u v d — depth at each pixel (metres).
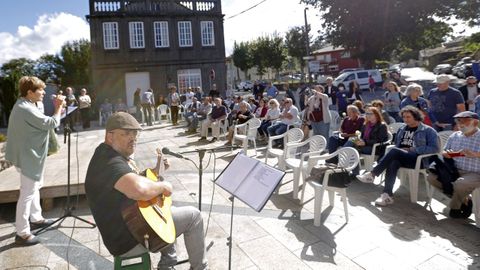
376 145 5.64
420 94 6.34
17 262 3.31
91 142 9.74
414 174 4.61
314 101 7.66
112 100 20.72
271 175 2.65
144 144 10.02
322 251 3.40
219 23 22.42
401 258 3.24
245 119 9.51
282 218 4.23
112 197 2.18
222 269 3.11
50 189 4.59
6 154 3.61
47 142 3.74
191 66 22.05
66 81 35.38
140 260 2.35
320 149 5.51
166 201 2.53
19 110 3.49
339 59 45.38
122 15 20.44
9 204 5.00
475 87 7.46
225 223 4.11
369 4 24.06
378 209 4.46
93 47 20.31
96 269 3.19
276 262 3.21
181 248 3.50
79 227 4.07
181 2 21.67
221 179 2.98
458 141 4.32
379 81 23.97
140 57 21.06
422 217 4.17
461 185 3.91
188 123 12.53
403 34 26.25
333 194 4.54
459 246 3.44
